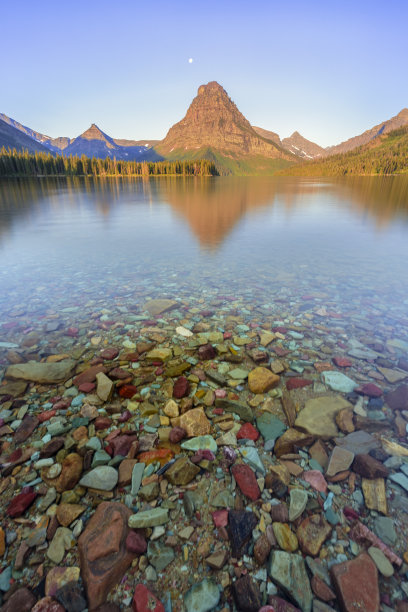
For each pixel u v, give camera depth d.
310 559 2.09
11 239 14.01
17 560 2.08
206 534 2.25
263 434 3.25
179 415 3.52
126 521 2.31
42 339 5.34
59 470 2.78
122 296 7.39
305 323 5.98
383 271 9.31
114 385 4.00
